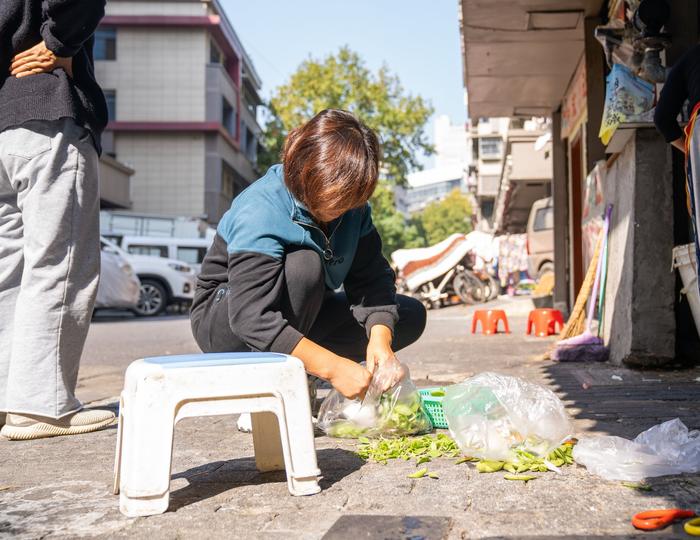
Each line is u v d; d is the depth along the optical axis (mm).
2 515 2059
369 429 2893
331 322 2998
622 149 5133
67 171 3264
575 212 9555
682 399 3654
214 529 1884
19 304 3223
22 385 3152
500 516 1885
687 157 3385
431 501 2037
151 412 2033
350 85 33156
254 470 2496
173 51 30703
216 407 2072
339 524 1871
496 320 9273
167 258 17672
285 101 33438
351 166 2213
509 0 7023
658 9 4832
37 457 2826
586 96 7301
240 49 35125
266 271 2361
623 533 1729
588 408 3457
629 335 4824
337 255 2666
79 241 3297
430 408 3074
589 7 7199
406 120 32969
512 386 2562
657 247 4738
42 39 3240
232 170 34000
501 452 2412
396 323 2932
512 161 20312
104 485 2373
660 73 4730
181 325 12680
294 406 2137
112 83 30641
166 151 30906
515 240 23422
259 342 2293
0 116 3240
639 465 2246
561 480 2197
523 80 9398
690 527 1698
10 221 3402
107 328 12180
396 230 42781
